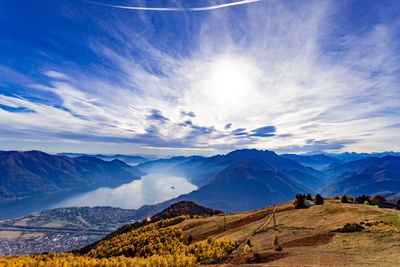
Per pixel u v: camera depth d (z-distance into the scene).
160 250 58.81
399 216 42.47
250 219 73.31
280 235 46.53
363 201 78.88
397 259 26.64
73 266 45.22
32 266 45.47
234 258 38.78
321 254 32.31
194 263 41.66
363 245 33.28
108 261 46.03
